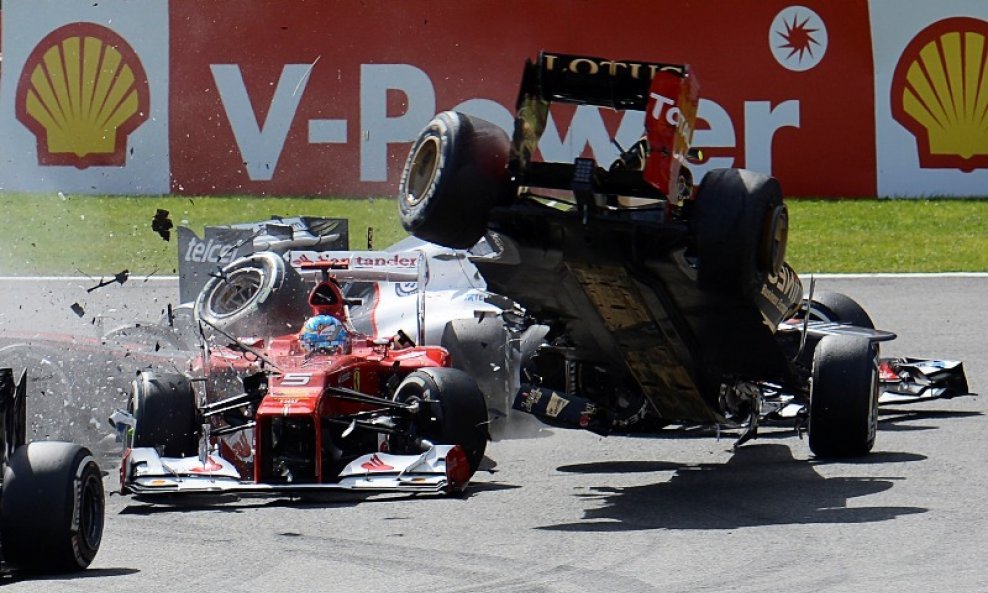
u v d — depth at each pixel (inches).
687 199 1221.1
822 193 3255.4
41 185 3321.9
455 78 3255.4
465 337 1608.0
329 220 1861.5
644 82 1198.3
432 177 1205.1
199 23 3289.9
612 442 1573.6
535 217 1182.3
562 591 928.9
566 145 3019.2
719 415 1357.0
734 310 1202.6
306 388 1273.4
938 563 977.5
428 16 3257.9
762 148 3235.7
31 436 1518.2
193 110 3304.6
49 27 3316.9
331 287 1427.2
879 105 3238.2
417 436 1315.2
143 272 2842.0
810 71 3223.4
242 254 1785.2
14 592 944.3
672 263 1166.3
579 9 3233.3
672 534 1089.4
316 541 1091.3
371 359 1390.3
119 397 1545.3
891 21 3218.5
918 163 3257.9
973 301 2481.5
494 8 3245.6
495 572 983.0
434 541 1082.7
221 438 1411.2
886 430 1540.4
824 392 1354.6
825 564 981.8
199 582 971.3
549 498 1254.3
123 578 984.9
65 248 2989.7
